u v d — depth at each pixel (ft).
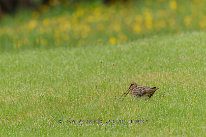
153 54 114.01
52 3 239.50
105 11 219.41
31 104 81.15
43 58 122.52
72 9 232.32
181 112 70.59
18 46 165.89
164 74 94.12
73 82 94.53
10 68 112.57
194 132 62.95
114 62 109.81
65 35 175.94
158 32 177.27
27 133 67.82
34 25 198.90
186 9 211.20
